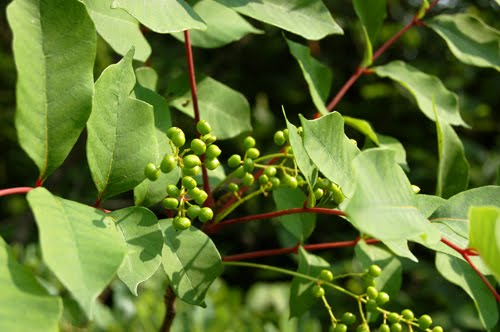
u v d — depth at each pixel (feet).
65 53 1.27
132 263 1.27
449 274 1.61
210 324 2.79
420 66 4.96
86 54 1.28
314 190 1.42
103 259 1.13
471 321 3.56
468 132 5.00
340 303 3.76
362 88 5.11
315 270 1.68
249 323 3.28
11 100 5.13
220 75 4.99
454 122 1.80
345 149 1.33
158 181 1.45
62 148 1.28
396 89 4.89
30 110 1.25
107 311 2.64
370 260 1.69
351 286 3.79
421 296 3.88
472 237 1.15
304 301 1.66
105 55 4.01
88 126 1.30
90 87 1.28
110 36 1.56
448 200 1.39
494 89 4.97
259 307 3.92
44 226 1.13
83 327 2.46
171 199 1.40
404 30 1.85
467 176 1.65
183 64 4.35
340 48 5.17
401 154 1.79
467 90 5.08
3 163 5.21
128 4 1.30
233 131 1.79
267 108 5.22
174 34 1.74
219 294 3.28
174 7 1.35
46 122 1.27
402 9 5.10
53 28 1.27
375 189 1.16
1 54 4.85
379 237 1.13
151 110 1.35
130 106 1.34
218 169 1.75
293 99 5.37
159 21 1.32
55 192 4.29
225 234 5.00
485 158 4.26
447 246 1.36
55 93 1.27
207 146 1.46
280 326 2.95
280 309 3.92
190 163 1.39
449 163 1.65
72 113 1.28
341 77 5.12
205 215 1.41
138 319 2.77
